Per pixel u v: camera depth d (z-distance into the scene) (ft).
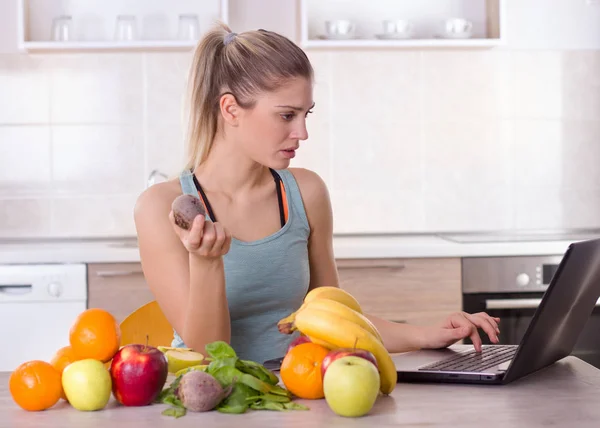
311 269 6.33
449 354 5.04
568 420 3.54
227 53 5.51
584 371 4.60
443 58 11.82
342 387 3.54
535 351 4.32
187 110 5.91
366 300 10.20
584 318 4.96
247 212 5.90
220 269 4.57
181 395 3.67
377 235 11.85
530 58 11.91
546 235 11.55
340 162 11.84
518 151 11.98
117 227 11.69
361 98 11.80
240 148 5.65
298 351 3.89
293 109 5.28
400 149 11.88
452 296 10.23
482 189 11.96
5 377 4.63
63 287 9.95
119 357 3.83
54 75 11.51
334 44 11.02
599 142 12.05
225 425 3.47
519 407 3.77
